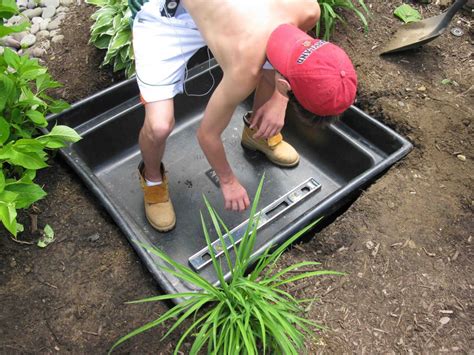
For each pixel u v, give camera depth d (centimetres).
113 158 227
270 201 216
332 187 222
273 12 132
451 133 208
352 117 219
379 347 150
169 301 163
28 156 155
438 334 152
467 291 163
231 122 244
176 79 163
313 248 178
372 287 164
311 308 158
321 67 117
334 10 251
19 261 170
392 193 192
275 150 222
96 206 189
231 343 130
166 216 198
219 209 212
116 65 225
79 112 214
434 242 176
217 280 181
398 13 251
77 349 151
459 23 254
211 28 137
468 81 228
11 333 153
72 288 165
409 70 232
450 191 192
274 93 168
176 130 240
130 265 173
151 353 150
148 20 163
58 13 254
